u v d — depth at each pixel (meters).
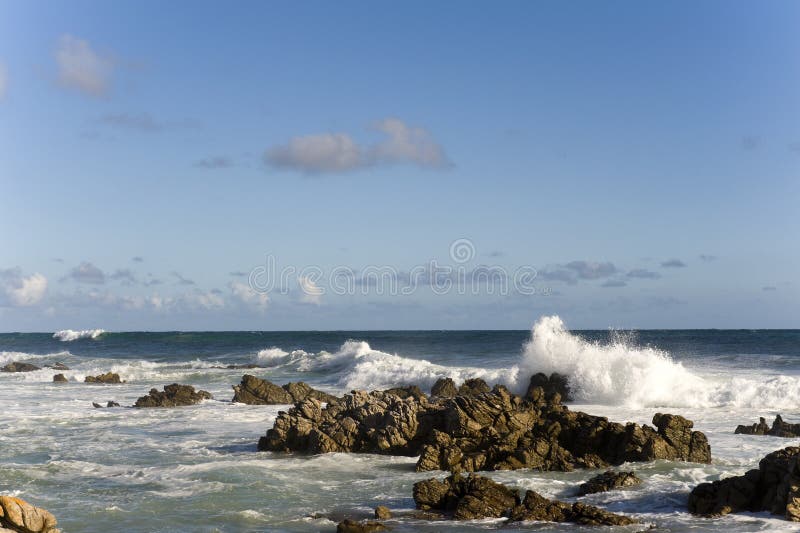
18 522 13.26
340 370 75.38
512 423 29.12
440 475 27.00
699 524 20.02
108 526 21.25
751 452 29.36
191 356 104.62
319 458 30.06
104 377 67.69
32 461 30.38
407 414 31.12
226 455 31.41
